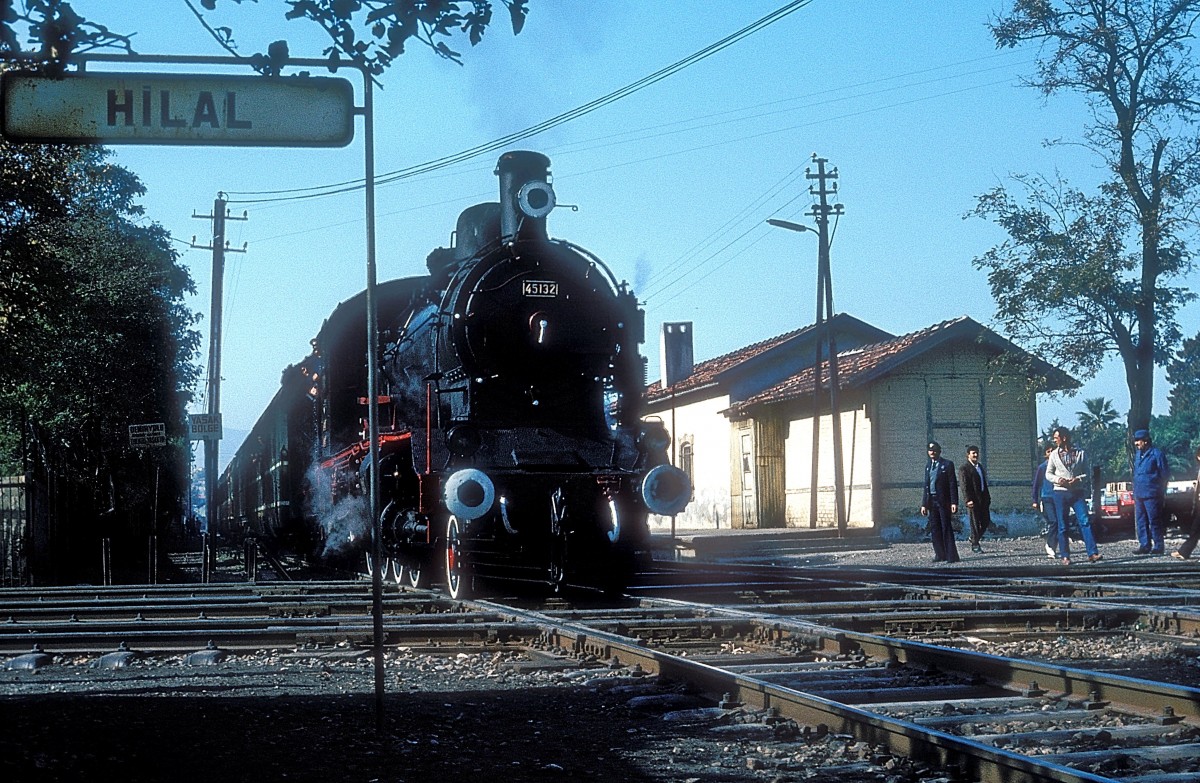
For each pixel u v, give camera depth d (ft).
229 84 18.58
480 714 21.77
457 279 44.52
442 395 44.34
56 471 79.10
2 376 70.85
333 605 39.04
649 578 51.34
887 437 92.58
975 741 16.60
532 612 35.42
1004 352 92.89
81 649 30.55
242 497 140.87
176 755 18.03
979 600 38.63
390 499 48.32
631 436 43.62
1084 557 65.26
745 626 32.22
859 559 70.64
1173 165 94.84
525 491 40.96
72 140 18.17
